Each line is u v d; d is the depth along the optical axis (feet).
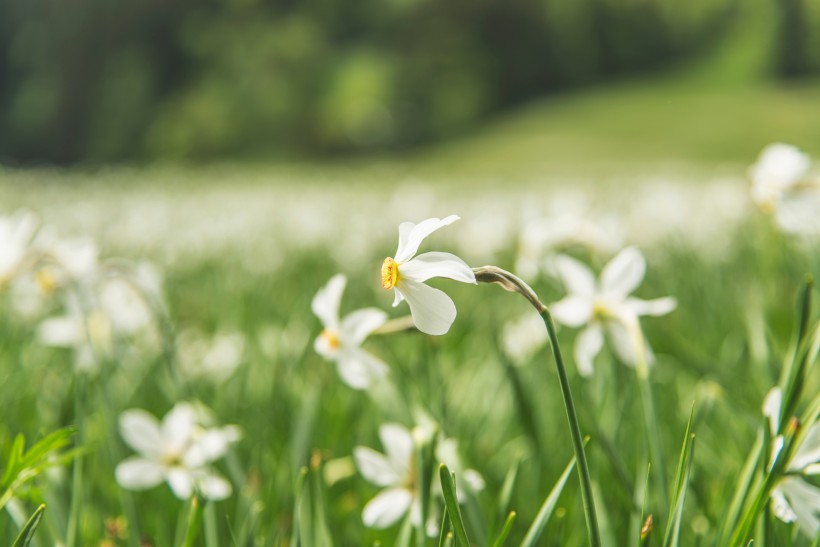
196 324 21.68
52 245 10.16
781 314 15.78
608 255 10.58
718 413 10.64
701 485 8.56
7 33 326.85
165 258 35.63
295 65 289.94
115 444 9.61
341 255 34.60
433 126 322.14
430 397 10.75
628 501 7.72
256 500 9.04
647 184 70.49
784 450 5.63
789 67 299.99
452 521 5.31
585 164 167.02
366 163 254.47
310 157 286.25
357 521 9.23
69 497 8.36
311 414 10.21
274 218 52.95
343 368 7.63
